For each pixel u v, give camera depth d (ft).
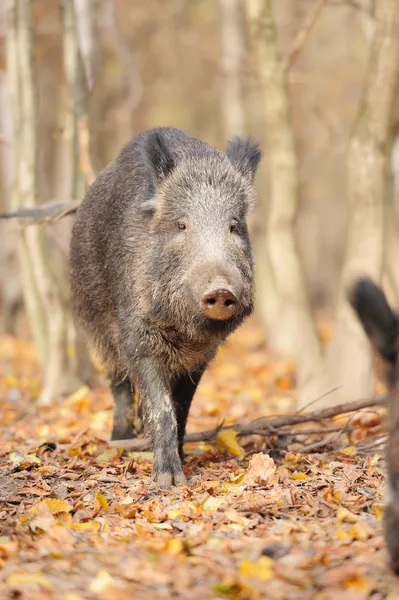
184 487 31.27
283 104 68.23
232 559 24.23
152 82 143.13
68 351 57.26
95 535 26.84
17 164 57.77
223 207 32.96
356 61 117.80
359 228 50.78
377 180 50.42
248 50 103.55
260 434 37.88
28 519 27.99
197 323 32.50
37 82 57.98
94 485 32.27
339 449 36.88
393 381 22.48
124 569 23.48
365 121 50.57
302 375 54.75
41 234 56.44
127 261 34.63
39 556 24.56
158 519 28.37
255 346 86.79
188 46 142.92
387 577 22.39
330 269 158.51
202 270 30.81
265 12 65.21
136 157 36.88
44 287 56.59
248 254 33.65
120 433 39.55
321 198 152.97
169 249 32.89
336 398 50.93
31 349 83.25
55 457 37.06
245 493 30.37
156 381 34.01
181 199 33.22
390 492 22.21
